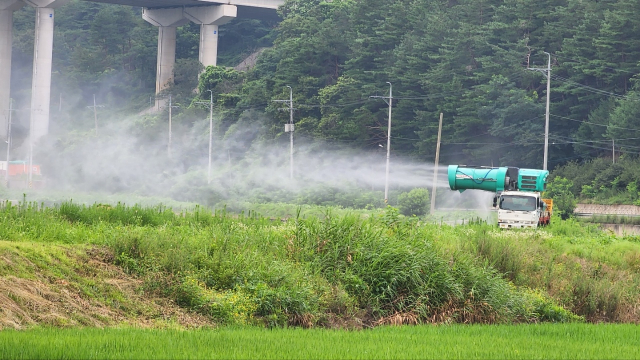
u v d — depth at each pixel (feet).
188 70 506.89
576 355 63.26
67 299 70.28
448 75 323.37
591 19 306.55
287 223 104.83
